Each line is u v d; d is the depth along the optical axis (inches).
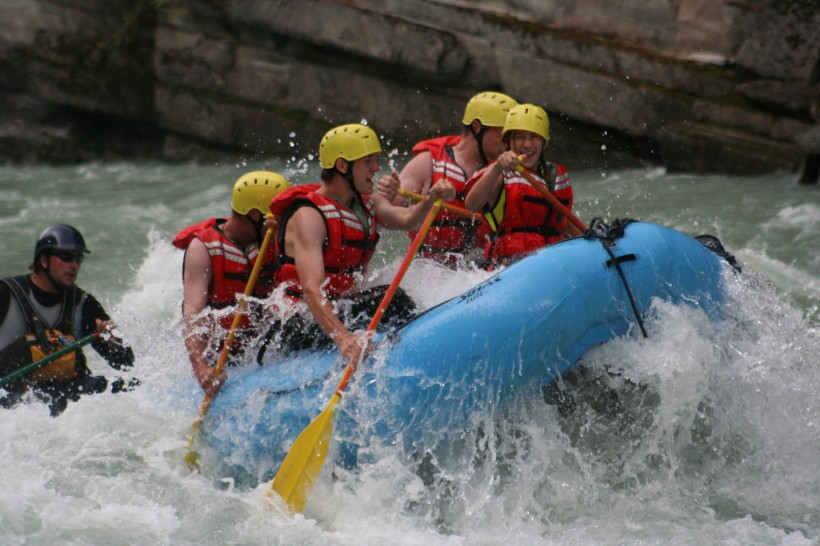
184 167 1722.4
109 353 755.4
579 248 648.4
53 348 731.4
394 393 609.0
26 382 725.3
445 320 623.5
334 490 622.8
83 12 1722.4
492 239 741.9
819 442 673.6
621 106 1467.8
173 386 717.3
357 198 651.5
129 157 1765.5
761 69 1400.1
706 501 642.2
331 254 643.5
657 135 1448.1
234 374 684.1
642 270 649.6
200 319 683.4
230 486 653.9
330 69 1628.9
